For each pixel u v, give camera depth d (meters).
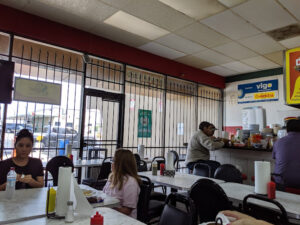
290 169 2.41
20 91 3.56
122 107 4.77
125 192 1.99
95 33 4.25
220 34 4.16
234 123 6.68
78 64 4.87
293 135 2.50
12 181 1.80
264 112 5.77
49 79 5.83
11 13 3.43
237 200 1.95
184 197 1.58
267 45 4.60
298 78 3.24
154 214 2.38
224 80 7.03
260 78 6.27
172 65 5.63
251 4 3.20
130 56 4.82
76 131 4.61
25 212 1.46
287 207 1.75
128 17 3.64
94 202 1.69
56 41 3.83
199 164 3.52
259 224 1.04
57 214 1.40
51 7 3.42
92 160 4.23
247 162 4.05
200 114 6.94
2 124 3.42
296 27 3.83
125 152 2.14
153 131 8.14
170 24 3.83
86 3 3.28
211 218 1.87
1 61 3.37
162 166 3.05
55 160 3.14
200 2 3.18
